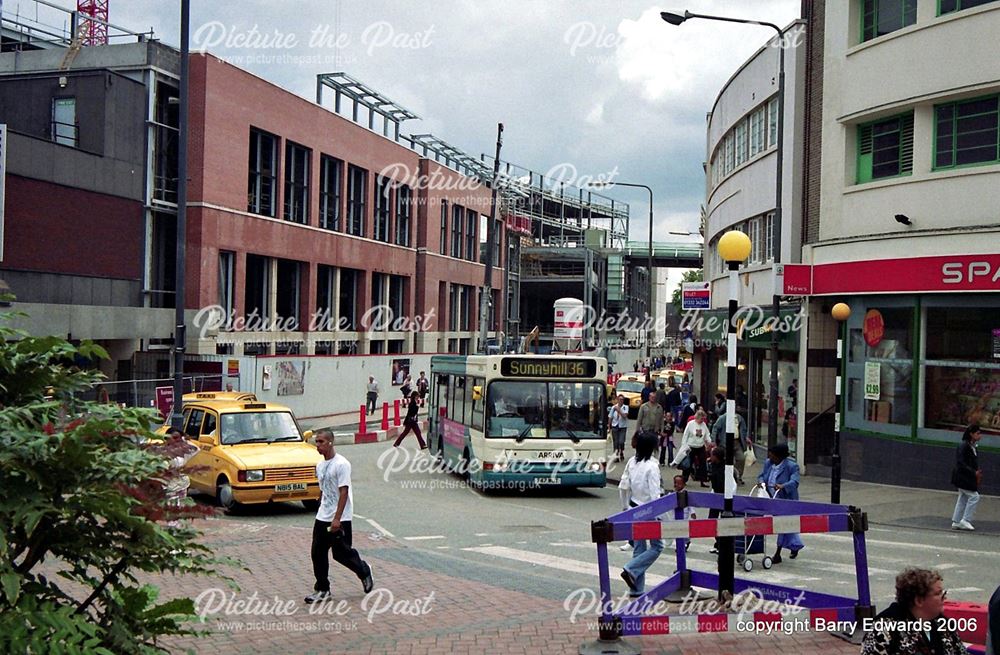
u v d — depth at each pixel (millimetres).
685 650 7828
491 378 19953
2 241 26234
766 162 28531
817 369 23656
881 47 21859
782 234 26312
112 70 34594
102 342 32844
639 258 77188
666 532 7699
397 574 11273
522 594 10211
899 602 5934
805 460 23750
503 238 69688
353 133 49062
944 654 5801
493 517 17031
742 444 19672
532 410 20000
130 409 5121
